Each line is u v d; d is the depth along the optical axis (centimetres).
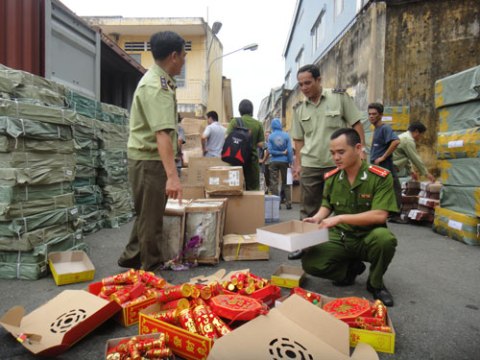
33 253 311
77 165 469
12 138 298
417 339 212
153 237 296
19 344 202
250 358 153
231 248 375
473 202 442
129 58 820
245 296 217
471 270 341
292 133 415
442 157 507
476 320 237
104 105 535
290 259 380
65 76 537
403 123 713
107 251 405
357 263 298
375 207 263
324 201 300
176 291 216
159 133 274
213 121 704
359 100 812
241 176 426
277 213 608
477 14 684
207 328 183
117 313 225
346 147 267
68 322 201
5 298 269
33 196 321
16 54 458
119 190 571
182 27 1861
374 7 719
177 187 278
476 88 435
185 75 1972
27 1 467
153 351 171
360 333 199
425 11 702
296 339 166
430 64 708
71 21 544
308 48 1625
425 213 575
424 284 303
